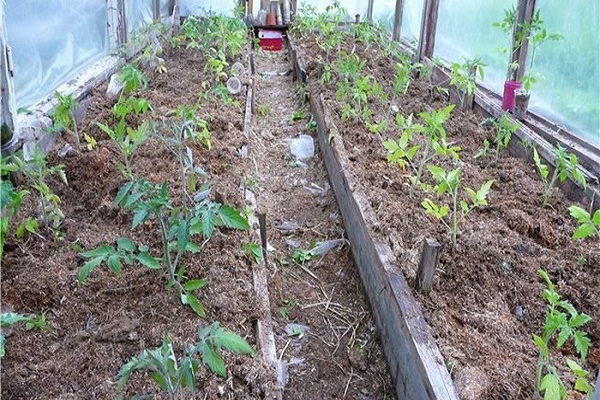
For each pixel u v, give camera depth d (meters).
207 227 1.80
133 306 2.05
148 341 1.89
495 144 3.85
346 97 4.52
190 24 6.50
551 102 3.86
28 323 1.90
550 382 1.58
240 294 2.15
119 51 5.02
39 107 3.45
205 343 1.46
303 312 2.58
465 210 2.53
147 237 2.42
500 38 4.57
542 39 3.71
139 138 2.68
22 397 1.66
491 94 4.61
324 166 3.93
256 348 1.92
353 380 2.22
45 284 2.09
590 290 2.30
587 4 3.40
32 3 3.45
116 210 2.63
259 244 2.53
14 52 3.21
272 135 4.54
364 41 7.02
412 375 1.90
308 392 2.15
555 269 2.41
